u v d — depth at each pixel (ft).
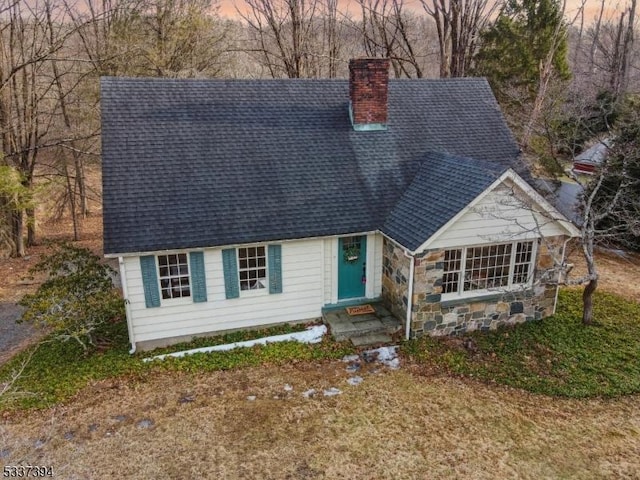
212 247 37.81
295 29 88.63
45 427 30.35
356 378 34.99
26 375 36.47
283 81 49.21
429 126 49.65
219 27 86.94
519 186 36.73
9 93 63.82
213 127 44.16
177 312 39.45
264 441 28.96
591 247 39.40
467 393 33.37
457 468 26.96
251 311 41.39
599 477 26.45
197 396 33.22
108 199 38.11
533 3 90.38
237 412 31.53
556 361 36.81
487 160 47.88
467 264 39.17
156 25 76.79
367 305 43.39
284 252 40.40
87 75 70.28
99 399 33.04
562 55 91.56
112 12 70.28
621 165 53.36
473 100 53.16
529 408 31.96
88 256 41.75
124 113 42.98
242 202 40.37
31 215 70.38
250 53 101.86
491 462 27.43
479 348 38.40
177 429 30.01
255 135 44.75
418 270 37.45
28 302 37.37
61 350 40.14
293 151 44.60
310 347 38.81
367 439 29.09
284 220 40.09
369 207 42.57
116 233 36.50
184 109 44.57
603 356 37.40
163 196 39.19
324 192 42.63
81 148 74.54
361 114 47.14
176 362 36.99
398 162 46.21
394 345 38.73
